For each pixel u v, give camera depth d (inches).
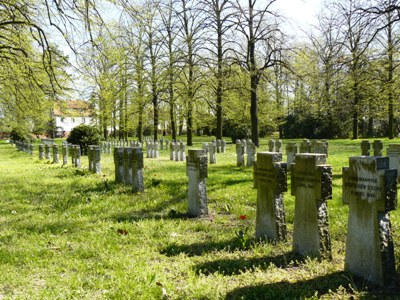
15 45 625.3
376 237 163.8
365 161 167.3
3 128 1737.2
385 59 578.2
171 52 1230.9
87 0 436.8
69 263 199.2
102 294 161.3
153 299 155.6
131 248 222.4
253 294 157.2
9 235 254.7
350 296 153.1
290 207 316.8
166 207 335.9
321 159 195.2
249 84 1209.4
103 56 512.1
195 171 303.9
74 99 815.7
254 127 1173.1
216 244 227.5
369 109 1127.0
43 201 376.5
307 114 1742.1
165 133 2524.6
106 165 741.9
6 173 637.9
